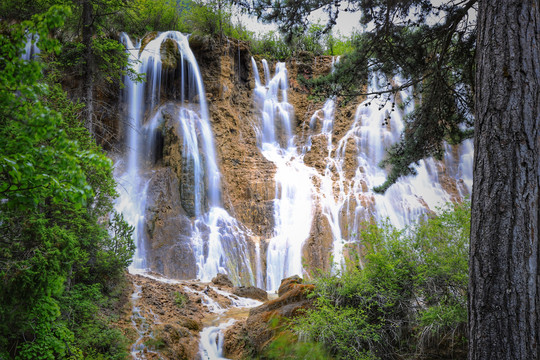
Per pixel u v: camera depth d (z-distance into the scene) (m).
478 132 4.94
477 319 4.53
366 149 28.41
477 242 4.67
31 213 7.79
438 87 9.83
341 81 9.93
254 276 20.67
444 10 9.09
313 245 22.00
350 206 23.80
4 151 4.87
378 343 8.09
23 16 15.42
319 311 8.71
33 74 4.76
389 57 9.90
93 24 14.20
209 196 23.34
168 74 25.80
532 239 4.40
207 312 12.49
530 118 4.62
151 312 11.23
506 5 4.90
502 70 4.78
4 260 7.22
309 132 30.83
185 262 18.72
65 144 4.89
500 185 4.57
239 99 29.61
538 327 4.24
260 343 9.46
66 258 7.92
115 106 23.56
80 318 9.38
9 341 7.37
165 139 23.39
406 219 24.27
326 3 9.27
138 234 18.80
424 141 10.39
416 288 8.45
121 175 21.69
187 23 29.86
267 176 25.27
